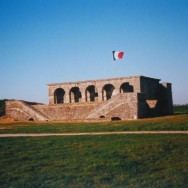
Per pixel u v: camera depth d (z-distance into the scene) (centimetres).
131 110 4547
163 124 3234
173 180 1399
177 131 2806
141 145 2106
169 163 1684
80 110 5106
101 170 1561
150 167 1617
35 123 4491
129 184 1364
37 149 2086
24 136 2861
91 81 5844
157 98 5931
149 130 2952
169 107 5816
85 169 1577
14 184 1387
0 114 6769
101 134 2792
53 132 3128
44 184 1377
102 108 4778
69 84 6022
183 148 1998
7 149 2109
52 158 1823
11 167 1652
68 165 1659
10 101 5644
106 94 5856
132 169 1580
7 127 3916
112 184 1362
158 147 2031
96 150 1995
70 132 3077
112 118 4650
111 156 1825
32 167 1641
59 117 5288
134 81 5416
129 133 2784
